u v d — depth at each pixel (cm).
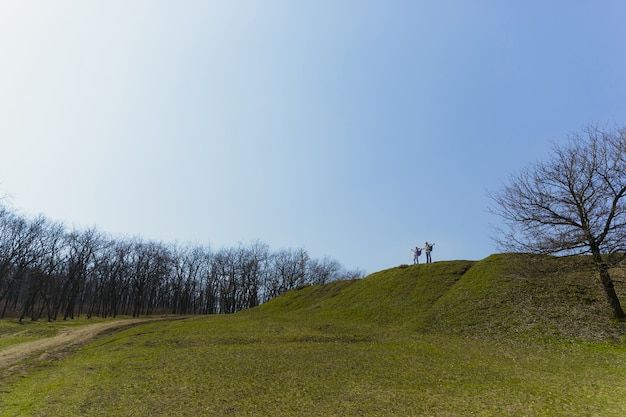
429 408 1348
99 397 1591
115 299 8031
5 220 6862
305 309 5338
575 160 2664
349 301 4988
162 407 1444
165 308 10850
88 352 2858
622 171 2519
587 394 1423
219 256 10894
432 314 3622
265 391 1634
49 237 7338
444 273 4719
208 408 1423
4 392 1719
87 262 7588
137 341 3172
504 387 1579
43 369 2262
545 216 2722
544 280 3212
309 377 1856
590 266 2547
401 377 1811
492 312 3275
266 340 3023
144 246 9119
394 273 5300
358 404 1425
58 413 1394
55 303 7669
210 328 3788
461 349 2517
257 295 10931
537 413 1234
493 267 4238
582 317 2764
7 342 3441
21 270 6681
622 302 2870
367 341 2948
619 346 2267
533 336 2695
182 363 2239
